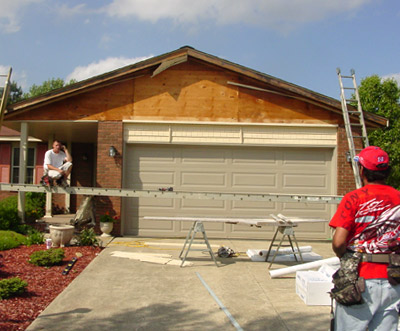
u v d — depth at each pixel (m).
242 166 10.55
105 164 10.29
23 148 10.42
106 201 10.21
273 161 10.57
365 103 18.28
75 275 6.46
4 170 16.58
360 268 2.89
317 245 9.59
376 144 17.72
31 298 5.30
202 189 10.50
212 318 4.74
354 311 2.86
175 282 6.16
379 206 2.96
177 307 5.09
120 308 5.02
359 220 2.97
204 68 10.47
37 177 16.44
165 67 10.38
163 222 10.47
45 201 14.07
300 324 4.58
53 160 9.25
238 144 10.44
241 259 7.80
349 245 3.02
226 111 10.41
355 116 10.37
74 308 4.98
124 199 10.45
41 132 12.91
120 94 10.41
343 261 2.98
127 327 4.44
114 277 6.36
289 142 10.48
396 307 2.86
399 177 17.55
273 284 6.13
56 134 13.45
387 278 2.83
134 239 9.84
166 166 10.52
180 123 10.38
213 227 10.57
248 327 4.48
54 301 5.20
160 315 4.81
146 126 10.43
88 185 16.16
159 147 10.53
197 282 6.18
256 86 10.42
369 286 2.84
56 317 4.67
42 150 16.48
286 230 7.01
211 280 6.30
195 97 10.42
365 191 3.03
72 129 12.01
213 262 7.52
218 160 10.54
